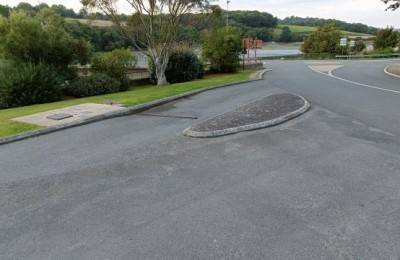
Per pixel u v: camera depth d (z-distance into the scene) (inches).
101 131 295.7
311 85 592.1
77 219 147.9
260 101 398.3
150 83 817.5
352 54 2132.1
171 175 193.0
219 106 398.6
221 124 290.4
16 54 631.8
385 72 864.3
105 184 183.8
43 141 270.8
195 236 131.6
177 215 148.3
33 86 577.3
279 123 300.5
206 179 185.8
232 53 1074.7
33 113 370.9
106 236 134.0
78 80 661.9
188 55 845.2
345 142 244.1
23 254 124.3
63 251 125.2
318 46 2413.9
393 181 176.4
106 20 833.5
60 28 685.9
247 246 124.1
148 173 197.0
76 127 312.8
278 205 154.3
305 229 134.0
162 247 125.3
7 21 626.8
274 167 200.1
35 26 636.7
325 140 249.9
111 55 765.9
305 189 169.8
